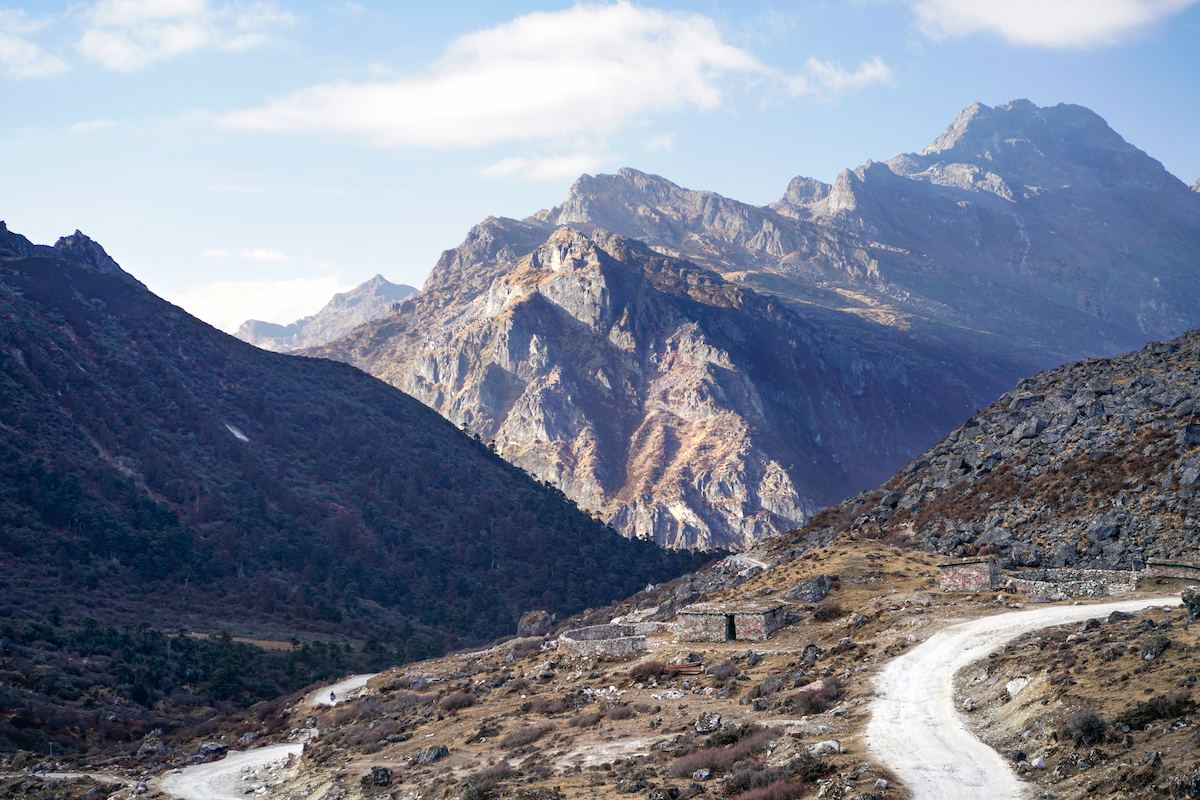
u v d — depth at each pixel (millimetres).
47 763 82250
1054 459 89188
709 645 64500
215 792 61000
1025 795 29609
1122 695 33812
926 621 56094
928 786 31000
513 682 68188
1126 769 28734
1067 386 105562
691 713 47938
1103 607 53250
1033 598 58156
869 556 81438
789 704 44812
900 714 39812
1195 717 30141
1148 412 88875
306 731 81188
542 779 40594
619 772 39219
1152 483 76312
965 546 80812
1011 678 40406
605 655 67188
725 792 34094
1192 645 36562
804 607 69312
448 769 47094
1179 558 64375
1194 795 25734
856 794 30625
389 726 64312
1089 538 72500
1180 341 104188
